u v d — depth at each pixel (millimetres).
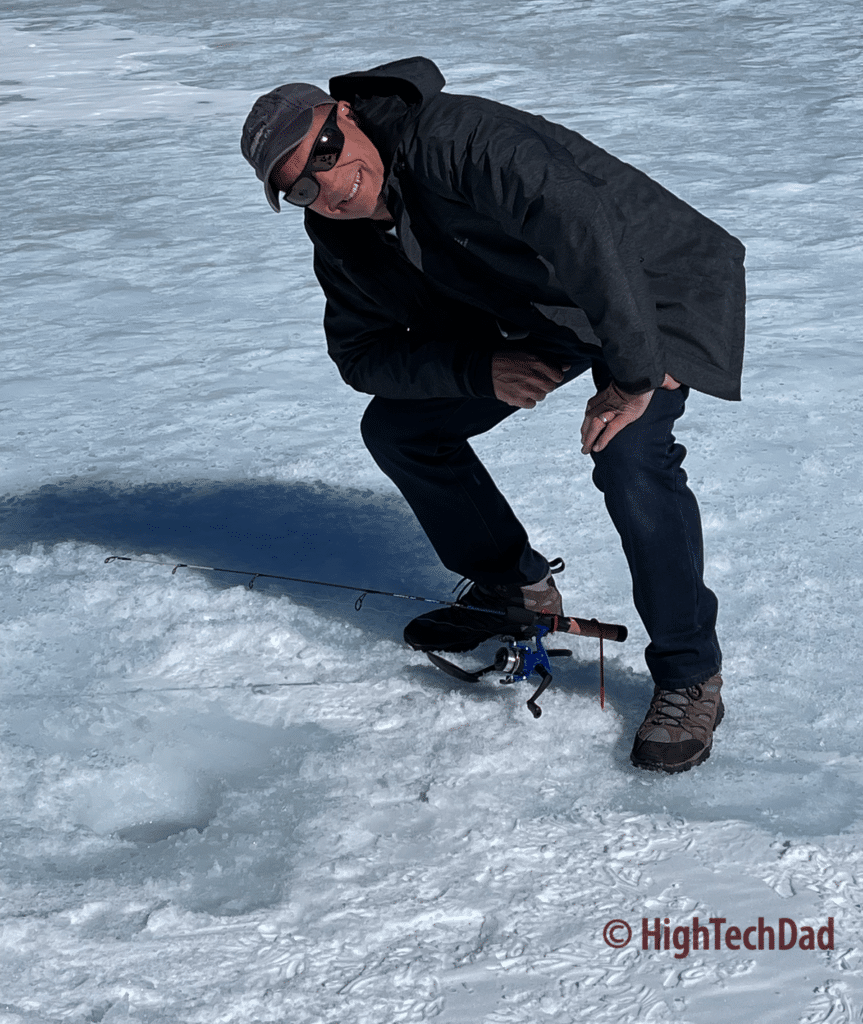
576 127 12383
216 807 2596
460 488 3006
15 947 2115
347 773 2604
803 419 4695
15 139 13883
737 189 9250
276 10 24500
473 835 2357
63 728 2850
